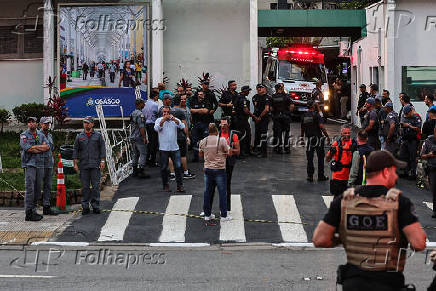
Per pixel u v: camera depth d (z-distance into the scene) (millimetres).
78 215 16719
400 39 27156
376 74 29422
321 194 18391
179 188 18594
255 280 11141
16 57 28469
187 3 27047
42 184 17938
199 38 27156
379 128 21062
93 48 26484
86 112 26547
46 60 26828
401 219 6406
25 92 28562
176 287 10672
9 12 28297
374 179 6598
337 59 46156
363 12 29719
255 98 23969
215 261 12727
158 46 26062
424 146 16312
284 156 24438
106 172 20391
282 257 13094
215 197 18094
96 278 11305
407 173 20906
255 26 26234
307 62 37594
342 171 15484
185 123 20188
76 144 16750
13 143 24688
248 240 14648
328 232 6633
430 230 15281
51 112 25812
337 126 33781
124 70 26453
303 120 19922
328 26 29703
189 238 14805
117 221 16094
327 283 10898
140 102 20703
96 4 26391
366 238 6469
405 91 27359
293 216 16422
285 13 29203
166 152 18406
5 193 17984
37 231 15227
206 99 22609
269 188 19000
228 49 27156
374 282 6387
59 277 11367
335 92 39031
